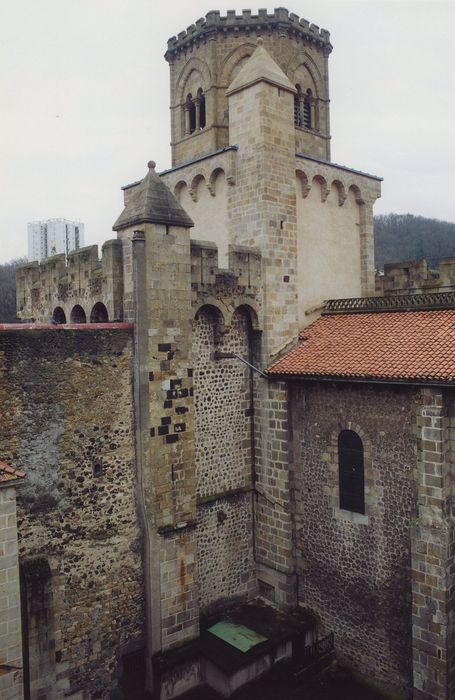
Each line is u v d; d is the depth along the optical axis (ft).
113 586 60.08
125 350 61.26
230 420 73.41
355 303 79.77
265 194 73.72
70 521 57.31
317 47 94.58
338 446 66.80
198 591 69.77
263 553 75.00
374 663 63.16
